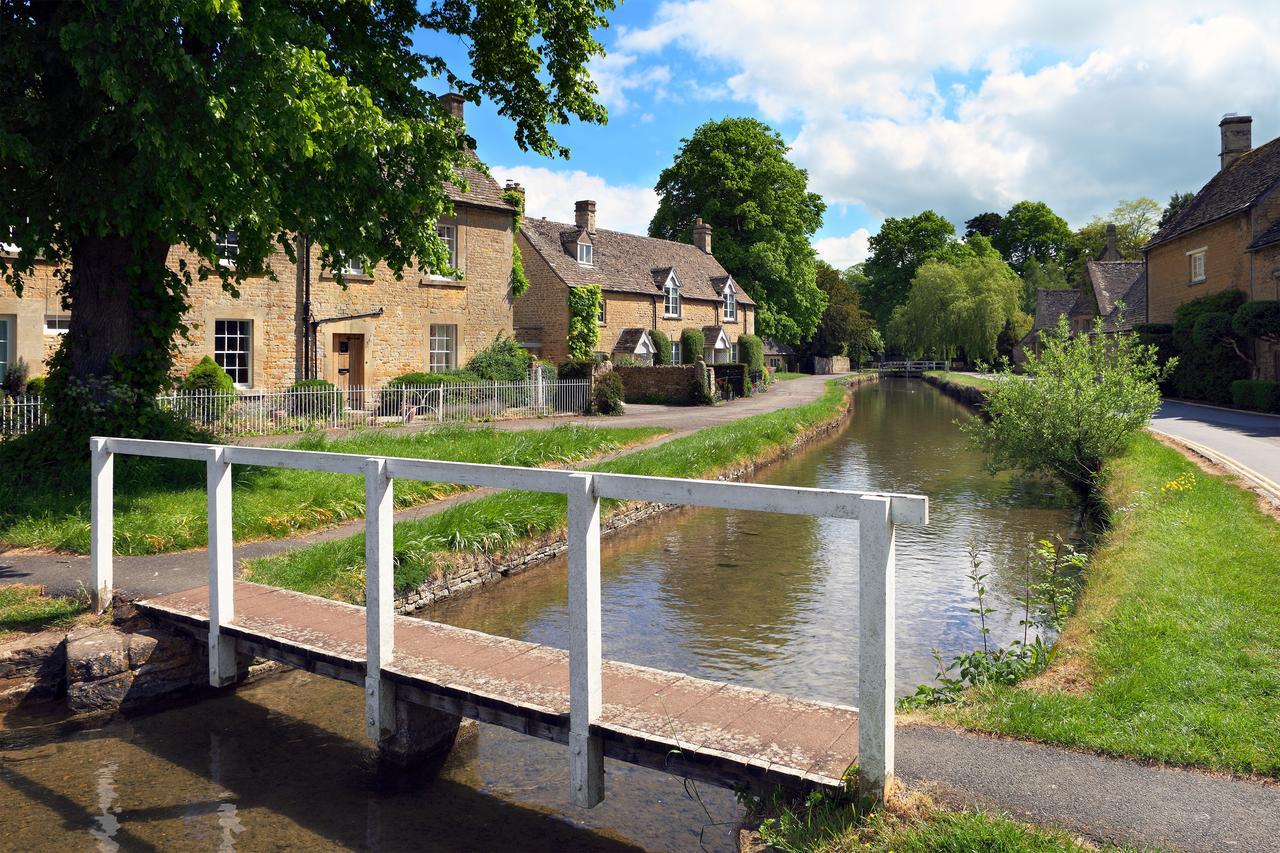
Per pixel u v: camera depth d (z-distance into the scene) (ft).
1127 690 16.88
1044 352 52.31
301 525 35.14
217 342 69.82
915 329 212.84
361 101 33.47
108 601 24.23
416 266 82.99
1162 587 23.07
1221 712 15.66
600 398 91.40
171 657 22.67
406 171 40.11
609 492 14.94
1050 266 271.08
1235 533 28.55
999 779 13.88
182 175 30.45
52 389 38.29
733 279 169.89
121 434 37.70
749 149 177.37
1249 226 89.04
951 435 92.02
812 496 13.06
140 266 38.32
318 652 19.47
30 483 35.40
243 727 21.06
